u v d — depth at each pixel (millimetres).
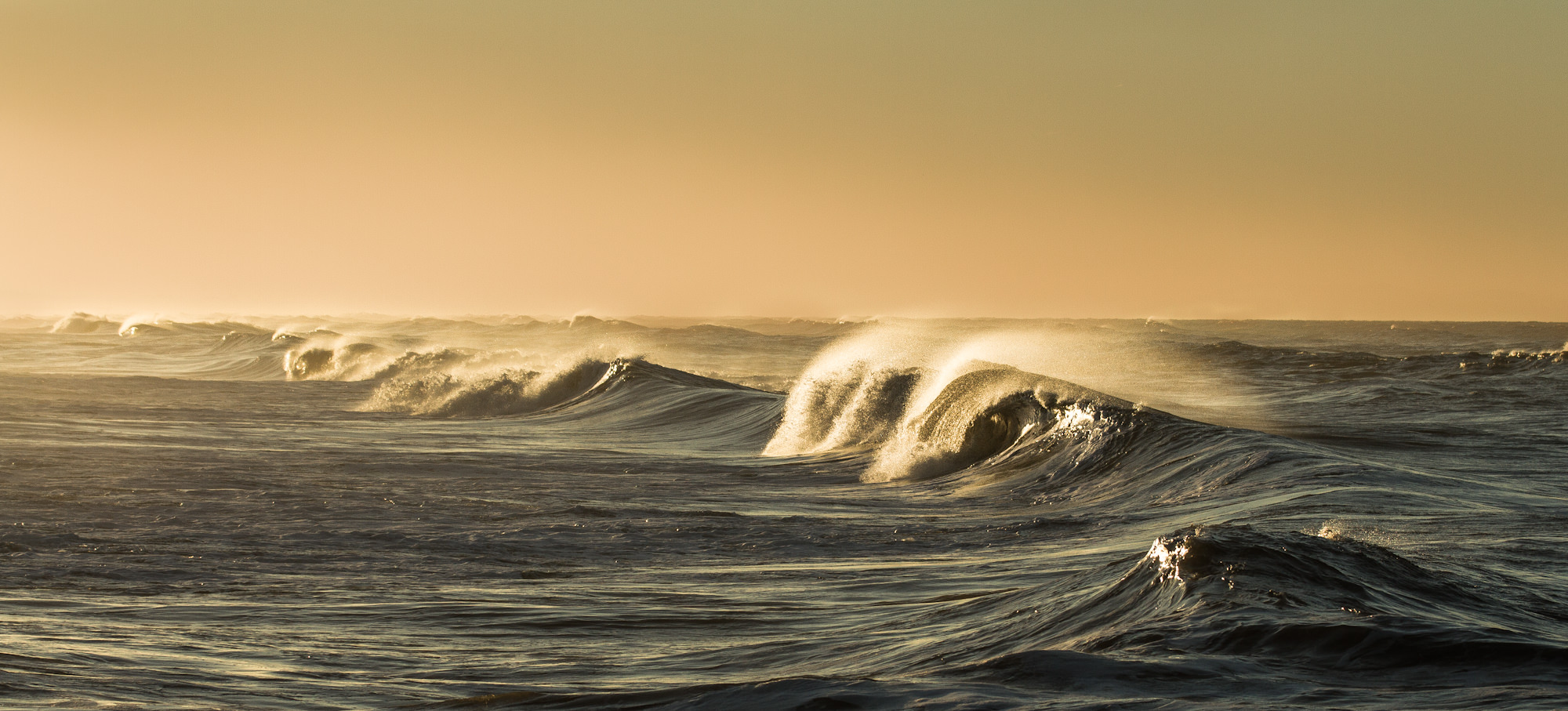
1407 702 5043
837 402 37219
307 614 11094
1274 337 178000
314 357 72188
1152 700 5168
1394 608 7336
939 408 32312
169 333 133500
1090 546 15805
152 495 20281
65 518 17562
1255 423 42094
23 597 11828
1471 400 53281
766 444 35312
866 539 17172
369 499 20828
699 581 13359
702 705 5695
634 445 35281
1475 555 12531
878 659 7891
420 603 11695
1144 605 7652
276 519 18125
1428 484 19828
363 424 40375
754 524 18609
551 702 6332
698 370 86500
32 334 138000
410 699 7051
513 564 14750
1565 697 5023
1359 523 15703
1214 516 17625
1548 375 67625
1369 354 91062
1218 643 6352
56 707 6324
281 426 38375
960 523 19109
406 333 173125
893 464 28828
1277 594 7105
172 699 6879
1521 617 8016
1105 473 24312
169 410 42219
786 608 11273
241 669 8117
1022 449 28188
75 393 48156
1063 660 5977
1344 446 32250
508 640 9750
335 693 7309
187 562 14344
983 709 5113
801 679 5895
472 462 28609
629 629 10297
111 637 9539
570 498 22109
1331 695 5195
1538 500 18359
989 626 8555
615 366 52188
